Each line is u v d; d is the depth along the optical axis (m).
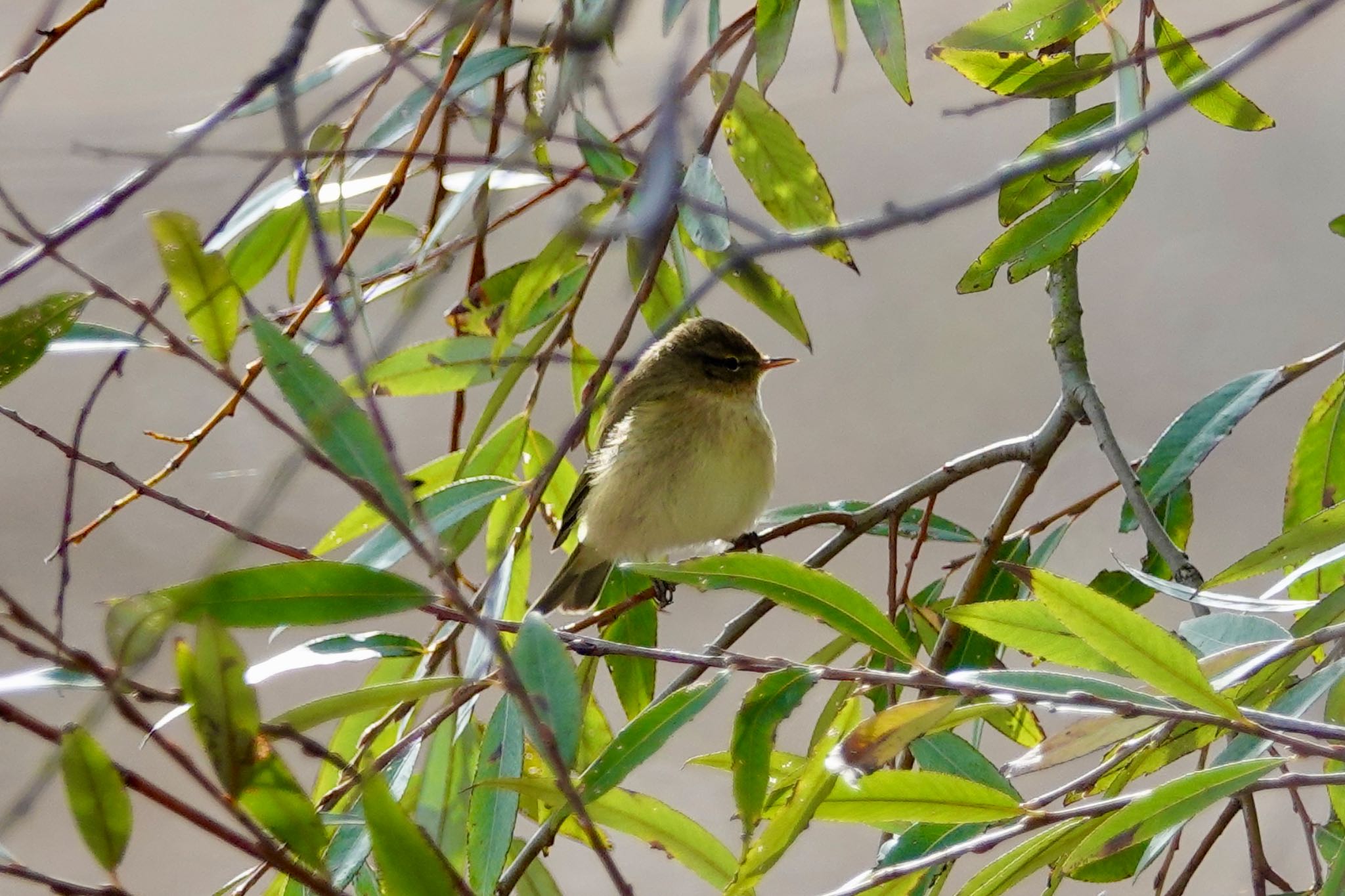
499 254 12.23
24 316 5.97
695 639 13.12
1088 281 14.66
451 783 6.51
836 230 3.92
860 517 8.09
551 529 9.65
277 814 4.62
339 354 7.57
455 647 7.06
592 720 7.89
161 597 4.65
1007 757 11.46
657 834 6.28
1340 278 14.16
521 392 13.02
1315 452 7.66
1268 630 5.62
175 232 5.07
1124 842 5.05
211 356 5.15
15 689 4.94
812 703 12.63
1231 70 3.92
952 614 5.65
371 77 5.93
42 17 6.26
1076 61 7.16
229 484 13.73
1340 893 5.16
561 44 5.37
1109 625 4.97
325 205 7.84
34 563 13.21
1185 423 7.83
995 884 5.12
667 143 4.08
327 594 5.28
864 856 12.16
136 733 12.28
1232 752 5.41
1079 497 12.57
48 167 5.84
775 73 6.43
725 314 15.21
